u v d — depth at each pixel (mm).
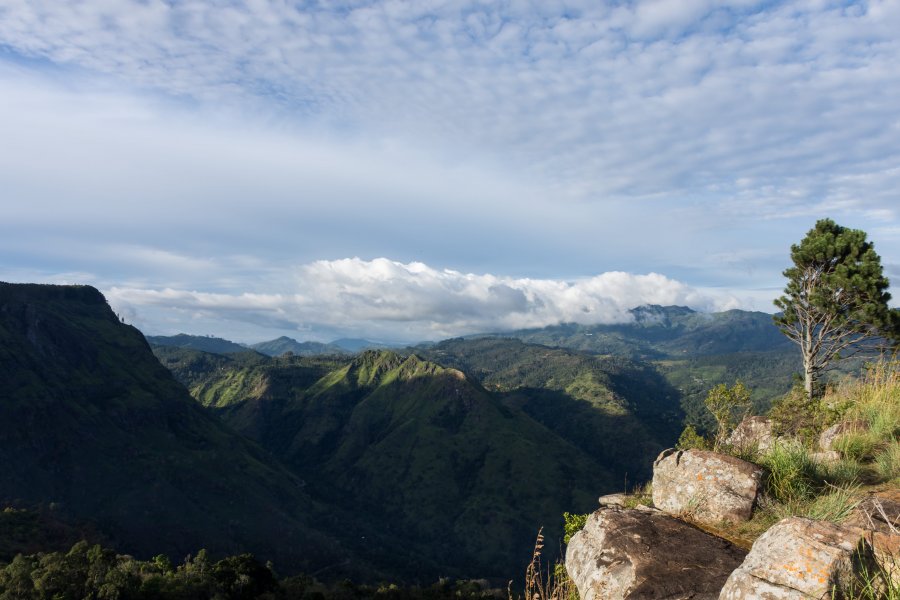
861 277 20547
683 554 5684
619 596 5297
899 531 4488
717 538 6160
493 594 77438
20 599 61094
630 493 12023
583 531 7062
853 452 8312
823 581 3746
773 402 13031
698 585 5062
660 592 5059
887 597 3590
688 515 7301
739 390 14375
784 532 4277
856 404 10828
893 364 11680
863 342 21141
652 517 6660
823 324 22984
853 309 21016
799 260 23672
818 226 23781
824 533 4113
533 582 7004
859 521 5289
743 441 12398
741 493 7070
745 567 4285
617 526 6441
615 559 5859
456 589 85125
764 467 7582
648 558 5645
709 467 7562
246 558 83250
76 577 65562
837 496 6406
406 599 86188
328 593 89188
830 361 22656
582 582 6141
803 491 6957
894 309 19781
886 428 8711
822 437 10016
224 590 74062
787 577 3914
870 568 3828
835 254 22203
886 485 6746
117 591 61656
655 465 8547
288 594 83562
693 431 14039
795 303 24500
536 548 7055
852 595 3678
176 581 69688
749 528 6621
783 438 10273
